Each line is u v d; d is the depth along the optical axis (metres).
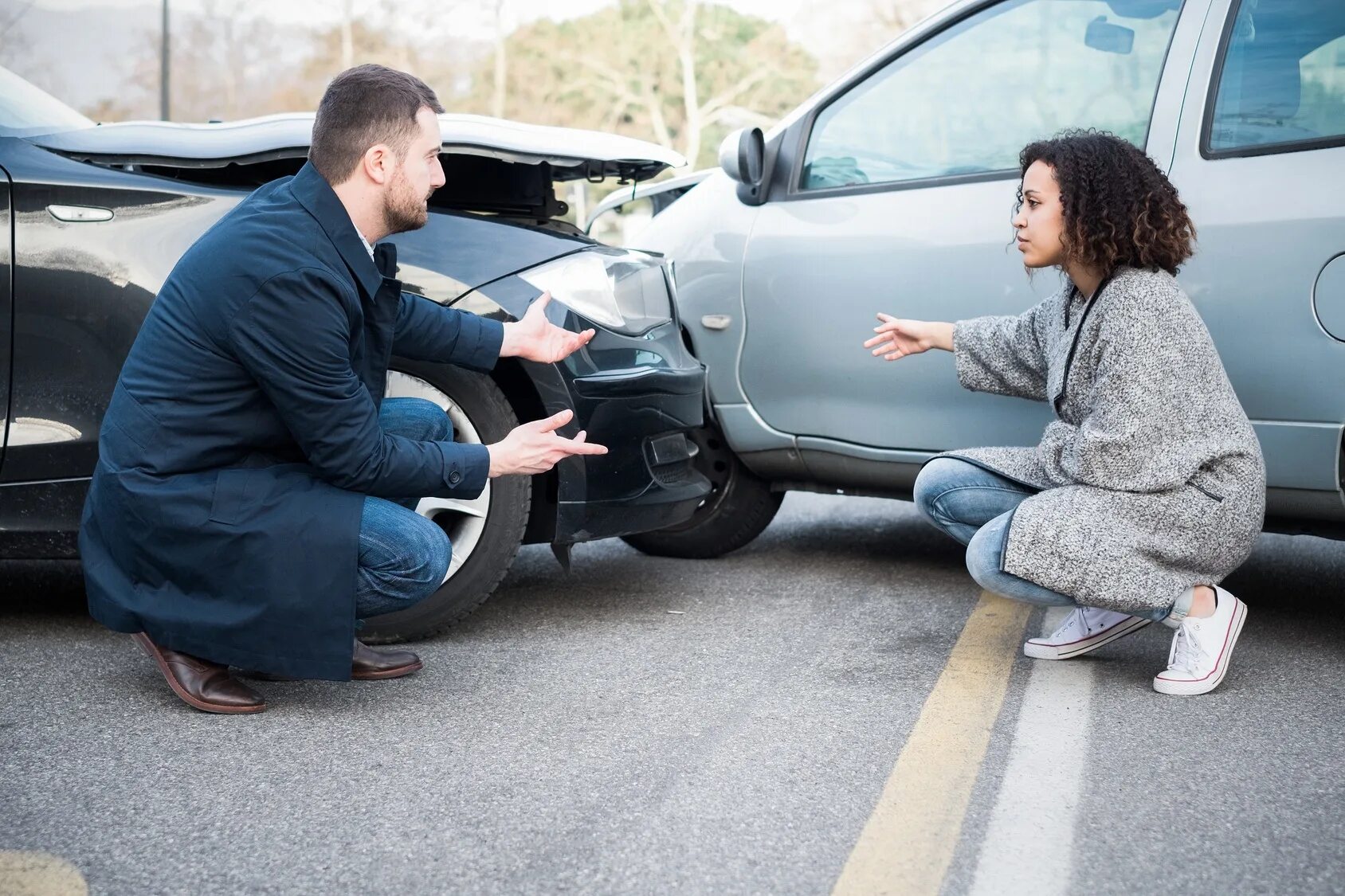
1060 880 1.70
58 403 2.70
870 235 3.28
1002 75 3.19
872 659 2.71
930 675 2.59
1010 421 3.10
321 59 41.62
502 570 2.82
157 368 2.24
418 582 2.36
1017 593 2.49
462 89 43.34
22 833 1.83
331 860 1.75
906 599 3.24
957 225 3.14
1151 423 2.37
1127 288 2.39
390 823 1.87
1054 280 2.98
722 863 1.74
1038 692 2.49
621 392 2.92
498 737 2.23
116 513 2.27
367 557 2.29
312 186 2.26
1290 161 2.71
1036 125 3.12
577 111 44.78
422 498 2.56
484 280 2.81
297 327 2.18
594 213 4.13
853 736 2.24
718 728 2.28
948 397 3.19
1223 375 2.44
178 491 2.22
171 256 2.71
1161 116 2.92
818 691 2.49
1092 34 3.07
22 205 2.68
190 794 1.98
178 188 2.76
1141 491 2.39
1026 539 2.42
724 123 44.69
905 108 3.33
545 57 44.44
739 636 2.89
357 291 2.30
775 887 1.68
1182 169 2.85
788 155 3.51
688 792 1.99
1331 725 2.29
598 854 1.77
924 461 3.26
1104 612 2.68
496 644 2.83
